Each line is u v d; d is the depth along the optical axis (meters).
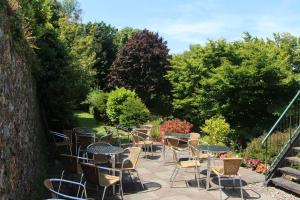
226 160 6.60
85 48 23.22
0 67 4.51
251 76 12.94
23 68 6.59
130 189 7.21
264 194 7.05
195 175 8.05
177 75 17.17
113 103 17.45
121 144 11.73
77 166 6.43
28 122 6.78
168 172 8.63
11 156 4.67
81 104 24.52
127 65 22.05
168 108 20.61
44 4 10.49
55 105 11.10
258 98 13.30
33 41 8.53
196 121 15.72
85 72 17.61
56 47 11.03
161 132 13.17
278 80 13.05
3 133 4.36
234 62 14.84
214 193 7.05
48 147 10.55
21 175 5.23
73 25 21.88
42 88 10.75
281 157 7.67
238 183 7.72
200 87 15.51
